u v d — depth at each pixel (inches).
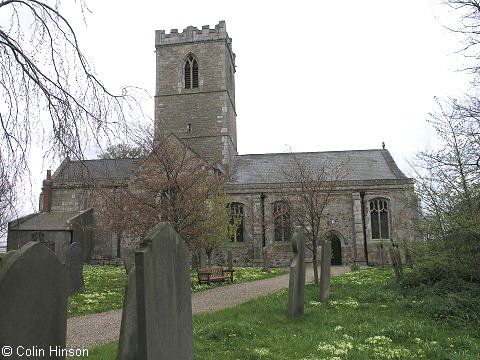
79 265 643.5
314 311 409.1
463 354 258.4
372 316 374.3
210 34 1440.7
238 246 1280.8
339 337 308.5
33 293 178.9
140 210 713.6
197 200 725.9
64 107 240.7
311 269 1048.2
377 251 1238.3
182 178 724.7
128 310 234.1
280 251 1256.8
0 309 162.1
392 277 658.8
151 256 190.2
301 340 302.4
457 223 427.8
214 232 864.9
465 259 433.4
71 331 378.9
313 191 766.5
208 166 874.1
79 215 1262.3
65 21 247.3
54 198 1364.4
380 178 1300.4
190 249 748.0
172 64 1456.7
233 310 414.0
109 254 1311.5
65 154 241.1
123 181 748.6
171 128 1418.6
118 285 709.9
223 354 269.0
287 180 1240.8
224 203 1024.2
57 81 244.5
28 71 238.8
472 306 366.9
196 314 402.9
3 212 269.1
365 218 1262.3
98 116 247.8
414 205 507.5
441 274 465.7
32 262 178.7
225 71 1429.6
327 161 1412.4
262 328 337.7
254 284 708.0
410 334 310.5
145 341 182.1
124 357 228.1
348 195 1279.5
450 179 436.8
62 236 1211.9
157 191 733.9
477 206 422.0
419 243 501.0
